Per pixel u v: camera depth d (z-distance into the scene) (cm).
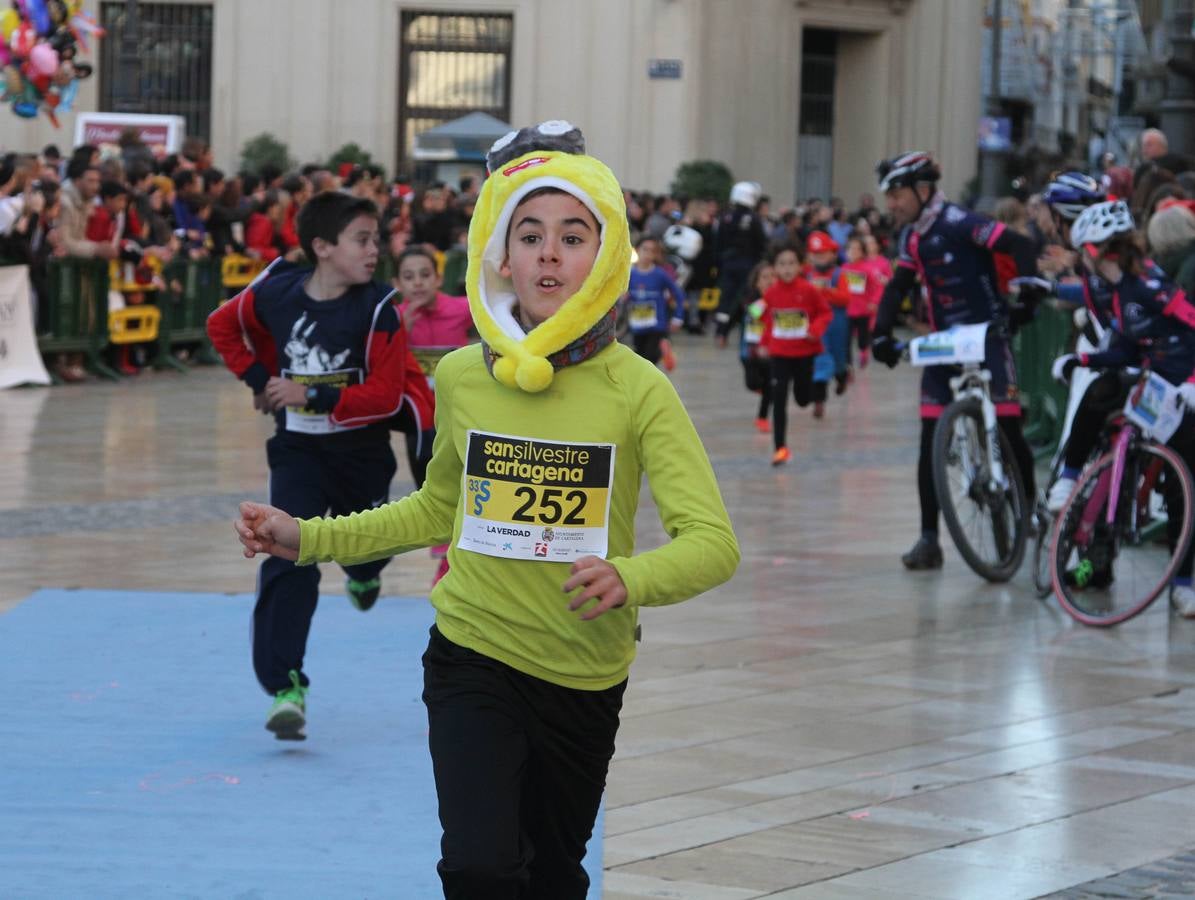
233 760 723
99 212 2231
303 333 746
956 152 5028
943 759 729
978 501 1144
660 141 4375
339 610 1020
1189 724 794
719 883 576
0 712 791
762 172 4569
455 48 4391
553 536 438
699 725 776
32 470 1507
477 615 440
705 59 4409
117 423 1847
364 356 751
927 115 4966
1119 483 1021
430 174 4391
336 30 4359
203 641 938
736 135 4491
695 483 433
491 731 429
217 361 2553
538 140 456
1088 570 1034
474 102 4409
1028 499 1160
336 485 766
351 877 587
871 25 4800
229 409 2017
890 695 837
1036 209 1783
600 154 4388
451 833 415
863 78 4891
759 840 621
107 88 4356
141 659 896
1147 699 840
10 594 1042
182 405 2041
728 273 3309
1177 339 1019
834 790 682
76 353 2236
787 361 1717
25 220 2114
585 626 438
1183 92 1859
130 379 2294
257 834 631
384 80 4362
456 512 457
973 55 5050
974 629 996
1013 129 6381
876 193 4900
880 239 3994
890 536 1309
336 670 880
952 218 1136
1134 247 1027
